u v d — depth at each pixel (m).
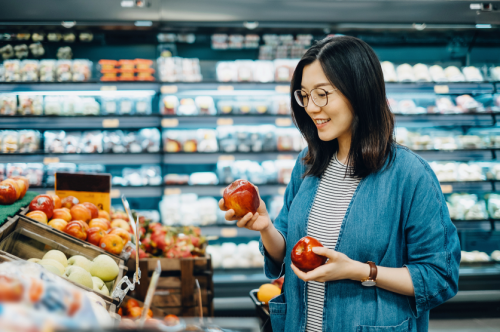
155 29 3.30
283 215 1.38
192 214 3.55
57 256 1.26
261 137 3.66
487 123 3.52
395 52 3.89
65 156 3.35
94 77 3.68
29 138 3.40
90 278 1.17
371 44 3.86
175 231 2.38
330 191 1.18
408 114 3.47
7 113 3.33
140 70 3.45
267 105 3.67
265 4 3.25
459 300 3.25
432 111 3.60
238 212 1.11
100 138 3.51
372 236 1.06
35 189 3.37
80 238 1.51
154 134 3.58
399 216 1.07
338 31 3.40
